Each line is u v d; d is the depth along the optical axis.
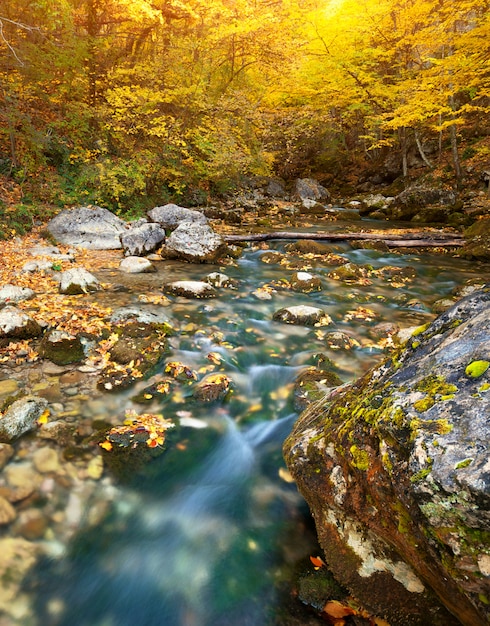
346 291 7.12
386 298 6.81
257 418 3.65
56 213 9.68
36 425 3.21
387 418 1.66
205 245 8.56
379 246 10.51
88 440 3.14
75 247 8.78
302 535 2.51
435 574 1.53
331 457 2.17
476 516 1.24
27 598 2.14
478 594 1.31
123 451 3.07
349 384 2.73
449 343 1.90
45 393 3.64
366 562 2.01
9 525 2.45
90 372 4.02
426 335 2.13
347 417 2.13
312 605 2.07
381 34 17.03
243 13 13.56
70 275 6.21
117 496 2.75
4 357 4.10
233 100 14.76
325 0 18.97
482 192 15.20
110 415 3.46
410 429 1.55
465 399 1.53
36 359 4.13
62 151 11.09
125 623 2.08
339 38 17.98
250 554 2.41
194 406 3.70
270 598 2.14
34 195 9.73
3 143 10.31
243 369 4.40
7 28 10.94
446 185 16.59
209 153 13.34
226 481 2.97
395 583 1.90
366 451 1.83
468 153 17.64
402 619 1.86
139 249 8.76
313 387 3.87
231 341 4.97
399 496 1.53
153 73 12.20
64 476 2.81
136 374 4.02
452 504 1.29
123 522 2.60
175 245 8.59
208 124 13.61
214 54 14.70
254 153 17.00
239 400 3.87
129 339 4.58
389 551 1.92
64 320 4.89
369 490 1.79
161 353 4.46
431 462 1.39
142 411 3.55
